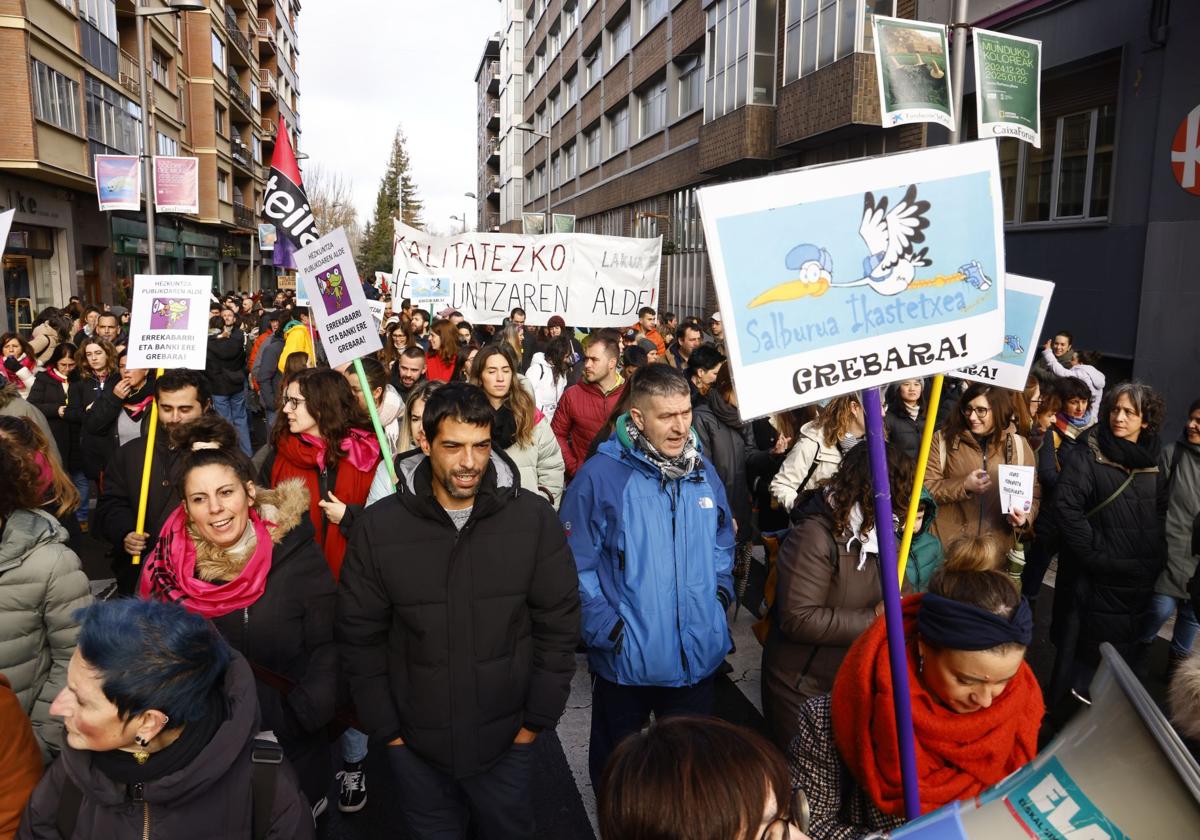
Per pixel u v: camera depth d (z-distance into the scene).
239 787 1.89
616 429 3.19
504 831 2.75
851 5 14.27
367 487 4.10
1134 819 1.03
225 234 49.19
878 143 14.91
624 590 3.07
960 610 1.76
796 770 2.13
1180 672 1.71
